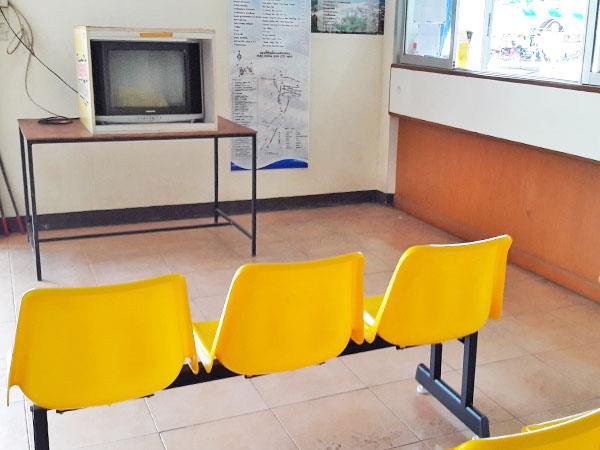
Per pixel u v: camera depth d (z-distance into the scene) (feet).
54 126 13.35
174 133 12.98
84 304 5.40
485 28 14.21
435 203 16.74
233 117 16.78
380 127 18.43
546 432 3.53
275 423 8.14
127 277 12.86
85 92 12.84
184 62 13.06
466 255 6.86
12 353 5.38
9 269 13.16
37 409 6.12
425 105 15.97
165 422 8.13
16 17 14.48
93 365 5.70
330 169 18.28
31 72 14.88
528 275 13.44
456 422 8.20
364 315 7.59
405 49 17.19
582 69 11.68
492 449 3.40
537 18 12.89
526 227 13.78
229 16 16.11
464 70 14.84
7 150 15.07
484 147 14.73
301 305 6.37
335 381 9.16
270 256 14.20
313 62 17.24
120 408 8.40
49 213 15.71
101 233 15.26
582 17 11.82
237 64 16.47
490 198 14.74
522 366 9.65
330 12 17.03
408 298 6.88
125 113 12.82
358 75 17.81
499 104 13.48
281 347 6.52
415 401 8.67
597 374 9.46
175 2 15.62
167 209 16.75
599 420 3.68
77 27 13.12
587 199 12.12
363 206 18.52
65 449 7.54
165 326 5.88
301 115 17.48
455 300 7.11
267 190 17.72
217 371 6.66
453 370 9.50
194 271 13.20
